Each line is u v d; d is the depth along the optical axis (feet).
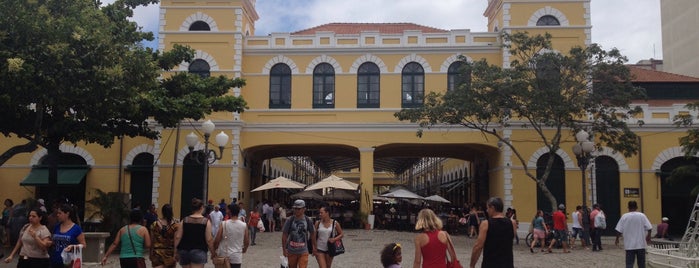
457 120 83.66
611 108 82.79
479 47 102.94
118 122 71.00
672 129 98.37
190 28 104.06
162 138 101.55
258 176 120.06
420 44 103.71
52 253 33.45
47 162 104.32
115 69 52.08
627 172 98.58
